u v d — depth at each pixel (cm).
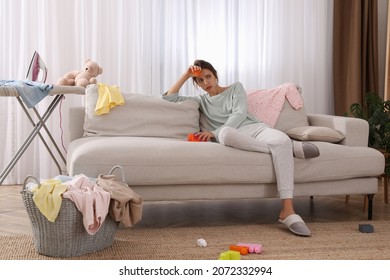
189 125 347
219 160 285
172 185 285
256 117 354
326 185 308
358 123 327
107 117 329
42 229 230
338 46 507
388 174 364
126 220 238
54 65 440
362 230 285
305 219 321
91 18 448
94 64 376
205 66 349
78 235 230
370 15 505
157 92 470
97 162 270
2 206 345
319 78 508
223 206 363
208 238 270
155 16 464
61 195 223
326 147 306
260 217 328
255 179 291
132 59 462
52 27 438
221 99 346
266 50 491
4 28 428
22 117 434
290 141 293
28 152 441
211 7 476
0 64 428
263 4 487
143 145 282
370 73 507
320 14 505
